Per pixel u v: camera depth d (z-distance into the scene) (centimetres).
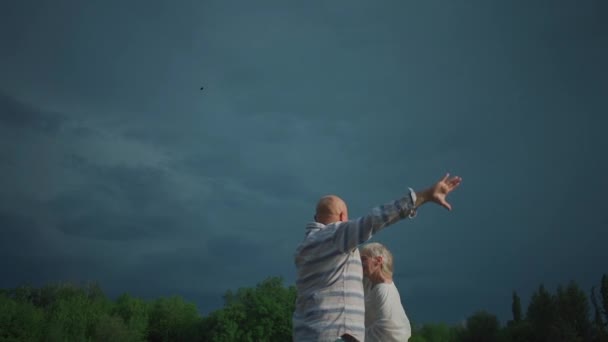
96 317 10825
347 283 478
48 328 9375
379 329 612
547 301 10719
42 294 11800
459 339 12238
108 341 10400
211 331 9431
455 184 466
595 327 10238
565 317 10425
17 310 9212
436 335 13375
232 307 9356
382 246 650
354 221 465
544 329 10494
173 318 11138
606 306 10212
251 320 9156
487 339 11731
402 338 615
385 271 639
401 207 454
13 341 8738
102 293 12044
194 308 11394
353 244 461
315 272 478
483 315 12025
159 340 11231
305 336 469
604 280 10312
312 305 474
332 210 522
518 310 13438
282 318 9244
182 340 10962
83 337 10006
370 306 624
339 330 464
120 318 10850
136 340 10675
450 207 458
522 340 11019
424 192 460
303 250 486
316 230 500
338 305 470
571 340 10044
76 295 11656
